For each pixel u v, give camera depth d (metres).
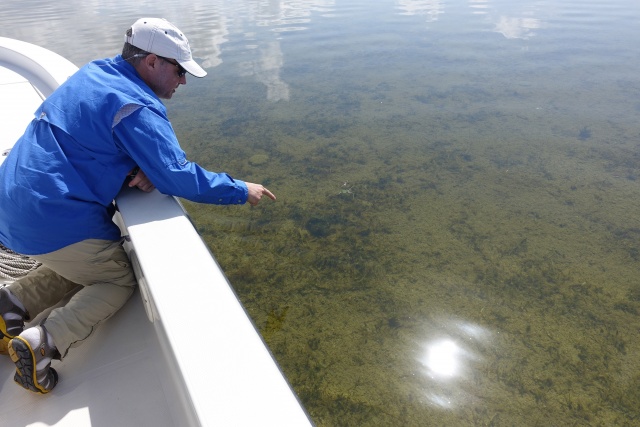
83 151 1.61
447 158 5.38
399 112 6.81
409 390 2.57
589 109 6.67
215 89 8.18
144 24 1.74
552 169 5.06
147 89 1.72
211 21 14.40
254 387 1.07
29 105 3.79
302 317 3.10
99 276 1.87
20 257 2.26
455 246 3.82
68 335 1.73
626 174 4.90
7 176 1.62
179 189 1.69
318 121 6.59
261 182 4.94
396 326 3.01
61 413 1.63
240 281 3.46
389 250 3.79
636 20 13.11
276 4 18.30
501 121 6.38
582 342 2.88
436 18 14.13
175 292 1.35
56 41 11.27
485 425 2.38
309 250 3.82
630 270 3.49
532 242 3.85
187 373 1.10
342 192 4.70
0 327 1.67
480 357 2.78
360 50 10.45
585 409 2.46
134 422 1.60
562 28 12.36
